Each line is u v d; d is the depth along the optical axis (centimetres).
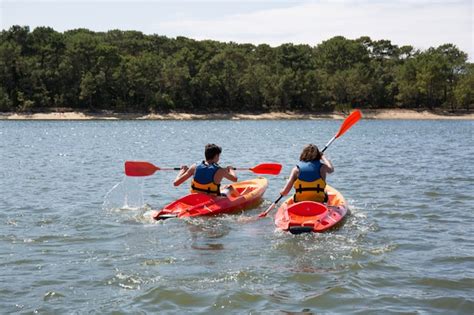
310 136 3862
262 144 2959
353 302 547
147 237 801
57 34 8581
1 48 7706
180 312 524
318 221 829
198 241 780
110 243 765
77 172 1609
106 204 1062
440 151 2384
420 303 543
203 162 986
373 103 9588
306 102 9144
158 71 8412
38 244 756
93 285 593
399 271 638
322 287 588
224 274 628
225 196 1018
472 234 816
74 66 8056
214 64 8869
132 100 8275
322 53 11181
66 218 926
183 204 963
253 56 10162
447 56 10988
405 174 1522
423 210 996
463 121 8188
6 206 1032
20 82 7769
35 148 2641
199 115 8462
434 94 9406
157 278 614
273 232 830
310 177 895
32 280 607
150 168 1055
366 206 1034
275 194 1196
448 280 605
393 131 4722
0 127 5338
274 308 533
